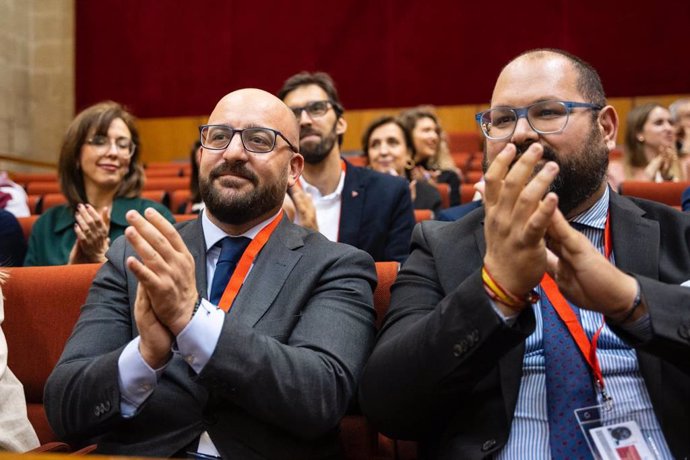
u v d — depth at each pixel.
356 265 1.57
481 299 1.15
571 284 1.15
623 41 7.46
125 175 2.80
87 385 1.34
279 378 1.32
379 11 7.90
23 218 2.92
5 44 7.36
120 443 1.40
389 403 1.27
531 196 1.12
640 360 1.28
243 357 1.30
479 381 1.25
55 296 1.80
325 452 1.42
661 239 1.40
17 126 7.52
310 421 1.34
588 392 1.27
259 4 7.99
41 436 1.69
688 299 1.15
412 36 7.83
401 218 2.70
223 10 8.00
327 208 2.75
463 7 7.76
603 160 1.37
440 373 1.20
